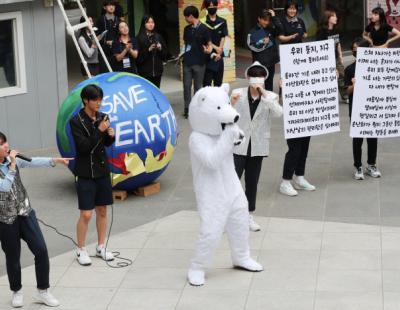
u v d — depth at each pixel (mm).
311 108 12766
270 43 17531
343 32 23188
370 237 11094
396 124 13391
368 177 13648
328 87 12852
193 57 17422
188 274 9922
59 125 12609
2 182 8883
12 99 15164
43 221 12102
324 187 13227
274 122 16984
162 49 17141
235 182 9867
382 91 13250
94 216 12266
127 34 16625
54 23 15500
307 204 12477
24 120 15391
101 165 10273
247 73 11141
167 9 25859
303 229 11461
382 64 13195
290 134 12617
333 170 14055
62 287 9891
